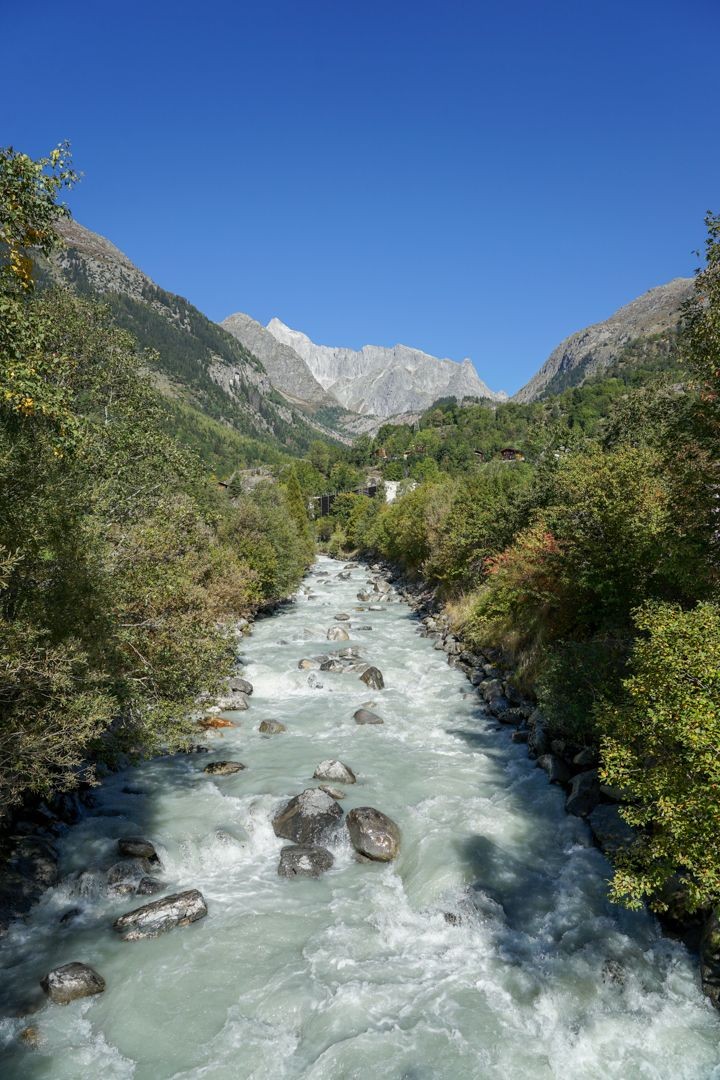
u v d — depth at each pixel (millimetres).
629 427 33625
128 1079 7602
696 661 7812
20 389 8719
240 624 34844
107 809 14430
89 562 11922
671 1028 8242
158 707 14523
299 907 11125
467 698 23141
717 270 12406
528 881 11727
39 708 10203
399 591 53281
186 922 10516
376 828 13195
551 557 19875
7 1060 7816
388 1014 8586
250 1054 7969
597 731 14812
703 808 7223
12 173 9781
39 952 9805
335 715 21469
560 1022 8438
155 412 25562
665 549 14648
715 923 9125
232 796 15219
